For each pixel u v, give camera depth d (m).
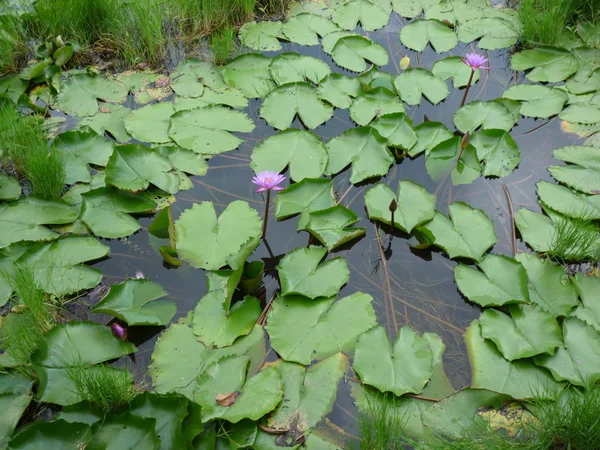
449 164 2.69
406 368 1.84
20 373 1.84
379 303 2.15
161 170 2.58
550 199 2.49
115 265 2.27
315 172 2.60
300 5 3.92
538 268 2.17
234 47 3.53
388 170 2.68
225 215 2.39
